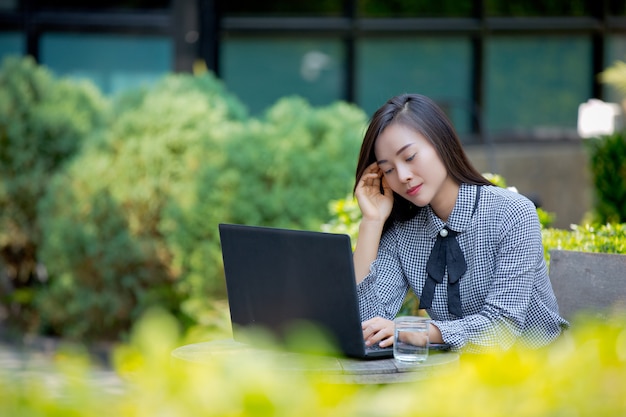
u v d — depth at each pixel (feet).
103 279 31.04
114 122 32.81
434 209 13.69
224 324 26.07
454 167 13.43
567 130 43.01
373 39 39.75
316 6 39.37
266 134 30.27
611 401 5.47
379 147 13.41
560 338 13.55
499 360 5.62
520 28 41.88
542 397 5.38
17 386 5.40
